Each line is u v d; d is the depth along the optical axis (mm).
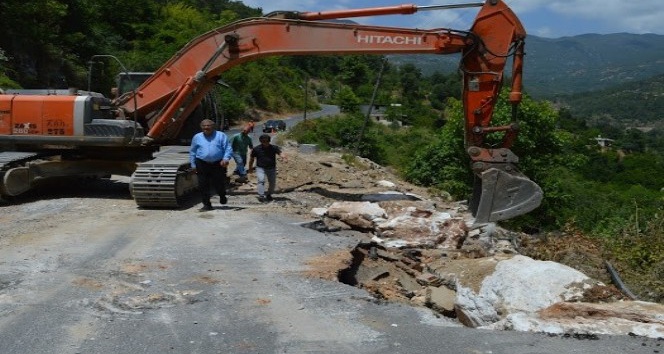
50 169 11938
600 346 4805
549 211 21281
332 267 7379
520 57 10094
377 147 37812
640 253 9273
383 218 10461
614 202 28188
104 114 12172
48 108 11531
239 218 10289
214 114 14648
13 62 30438
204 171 10883
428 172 24391
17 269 6922
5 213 10547
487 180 9797
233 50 11883
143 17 62406
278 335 5109
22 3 30750
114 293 6160
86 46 40188
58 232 8906
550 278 6184
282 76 88125
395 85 99188
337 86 99438
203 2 99688
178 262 7406
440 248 9914
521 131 20531
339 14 11195
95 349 4766
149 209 11031
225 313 5645
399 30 10828
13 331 5098
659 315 5309
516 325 5309
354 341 4988
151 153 12422
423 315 5762
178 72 12336
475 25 10180
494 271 6855
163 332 5141
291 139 35875
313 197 13539
